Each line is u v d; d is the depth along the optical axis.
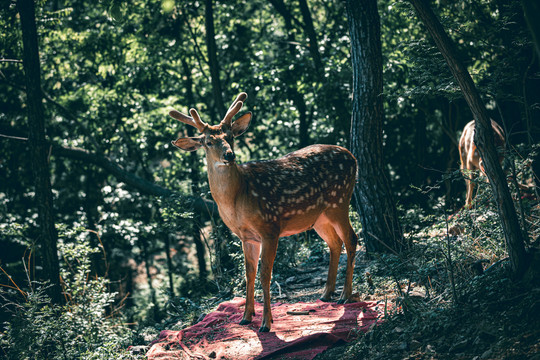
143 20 12.88
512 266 4.30
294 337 4.94
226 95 14.40
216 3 13.94
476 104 4.30
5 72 12.48
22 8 7.45
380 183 7.33
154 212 15.18
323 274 7.12
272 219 5.29
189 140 5.32
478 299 4.26
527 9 2.46
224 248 9.28
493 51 8.32
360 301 5.75
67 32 12.29
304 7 12.16
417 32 11.95
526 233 4.60
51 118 14.16
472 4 7.28
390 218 7.24
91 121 14.23
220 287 7.65
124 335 6.22
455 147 13.03
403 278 5.92
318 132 14.34
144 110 14.34
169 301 7.77
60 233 8.97
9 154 14.08
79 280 6.70
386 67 11.91
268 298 5.23
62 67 13.09
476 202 6.50
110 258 15.66
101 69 13.37
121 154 14.80
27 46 7.49
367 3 7.24
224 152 5.04
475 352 3.65
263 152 15.07
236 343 4.96
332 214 5.81
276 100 12.91
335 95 11.96
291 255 7.72
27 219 13.54
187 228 9.95
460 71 4.26
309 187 5.52
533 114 8.02
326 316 5.38
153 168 16.70
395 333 4.30
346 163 5.91
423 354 3.84
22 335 5.35
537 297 3.87
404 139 14.38
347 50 13.11
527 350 3.37
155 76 14.24
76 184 15.63
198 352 4.91
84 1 14.27
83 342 5.69
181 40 13.39
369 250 7.37
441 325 4.10
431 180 13.84
